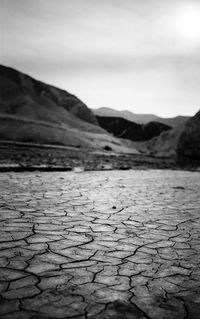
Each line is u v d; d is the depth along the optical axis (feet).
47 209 20.03
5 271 10.50
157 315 8.45
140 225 17.54
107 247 13.55
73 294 9.26
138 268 11.48
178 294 9.70
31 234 14.67
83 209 20.74
